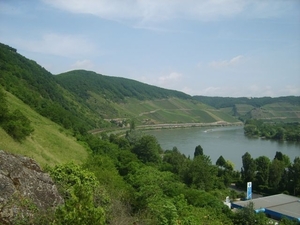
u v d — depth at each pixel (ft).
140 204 67.56
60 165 65.41
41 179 44.96
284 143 522.88
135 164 175.94
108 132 477.36
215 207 126.82
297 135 549.13
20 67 380.17
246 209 127.24
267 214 166.20
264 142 526.57
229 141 520.83
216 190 233.55
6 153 44.37
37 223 38.24
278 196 202.69
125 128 593.01
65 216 33.83
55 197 44.32
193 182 227.81
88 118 491.72
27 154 97.30
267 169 263.90
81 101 613.52
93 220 34.47
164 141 495.00
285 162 305.94
